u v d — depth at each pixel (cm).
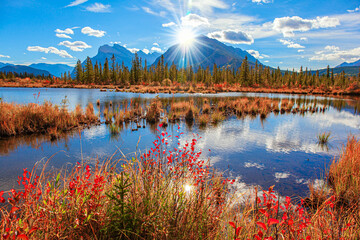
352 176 395
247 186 429
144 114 1412
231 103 2027
